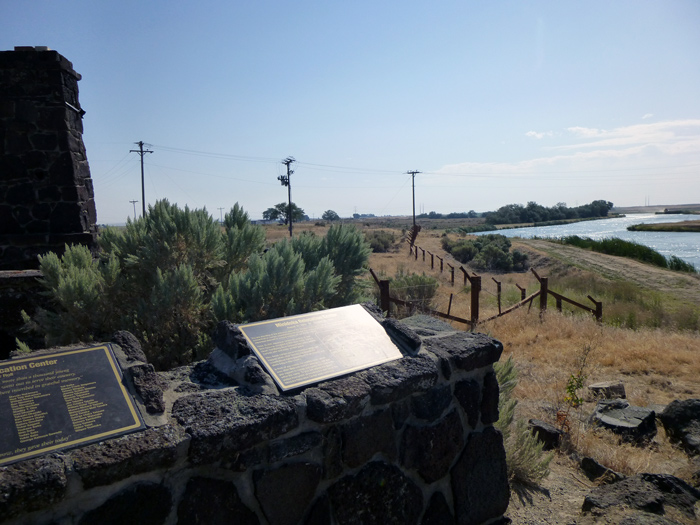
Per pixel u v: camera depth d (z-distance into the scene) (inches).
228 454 83.7
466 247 1273.4
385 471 106.6
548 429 189.3
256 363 100.9
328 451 97.3
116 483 74.0
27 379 82.2
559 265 1056.8
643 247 1107.9
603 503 134.3
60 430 74.9
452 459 119.8
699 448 183.9
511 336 361.4
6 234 270.2
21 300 204.5
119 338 97.1
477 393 126.9
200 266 212.2
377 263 937.5
